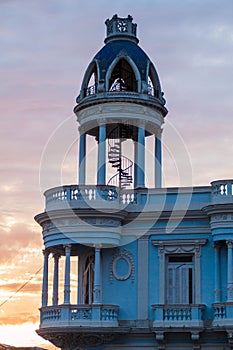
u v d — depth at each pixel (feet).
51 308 124.57
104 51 142.20
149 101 138.31
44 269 131.54
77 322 121.70
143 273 126.21
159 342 121.60
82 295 130.93
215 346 120.47
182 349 121.49
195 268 124.47
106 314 122.72
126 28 144.25
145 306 124.67
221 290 121.90
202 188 125.80
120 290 126.31
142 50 143.95
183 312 121.29
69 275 124.47
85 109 140.26
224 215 121.08
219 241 121.70
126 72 143.95
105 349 124.26
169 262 126.82
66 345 124.26
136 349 123.24
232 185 121.60
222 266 122.93
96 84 140.77
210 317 122.11
